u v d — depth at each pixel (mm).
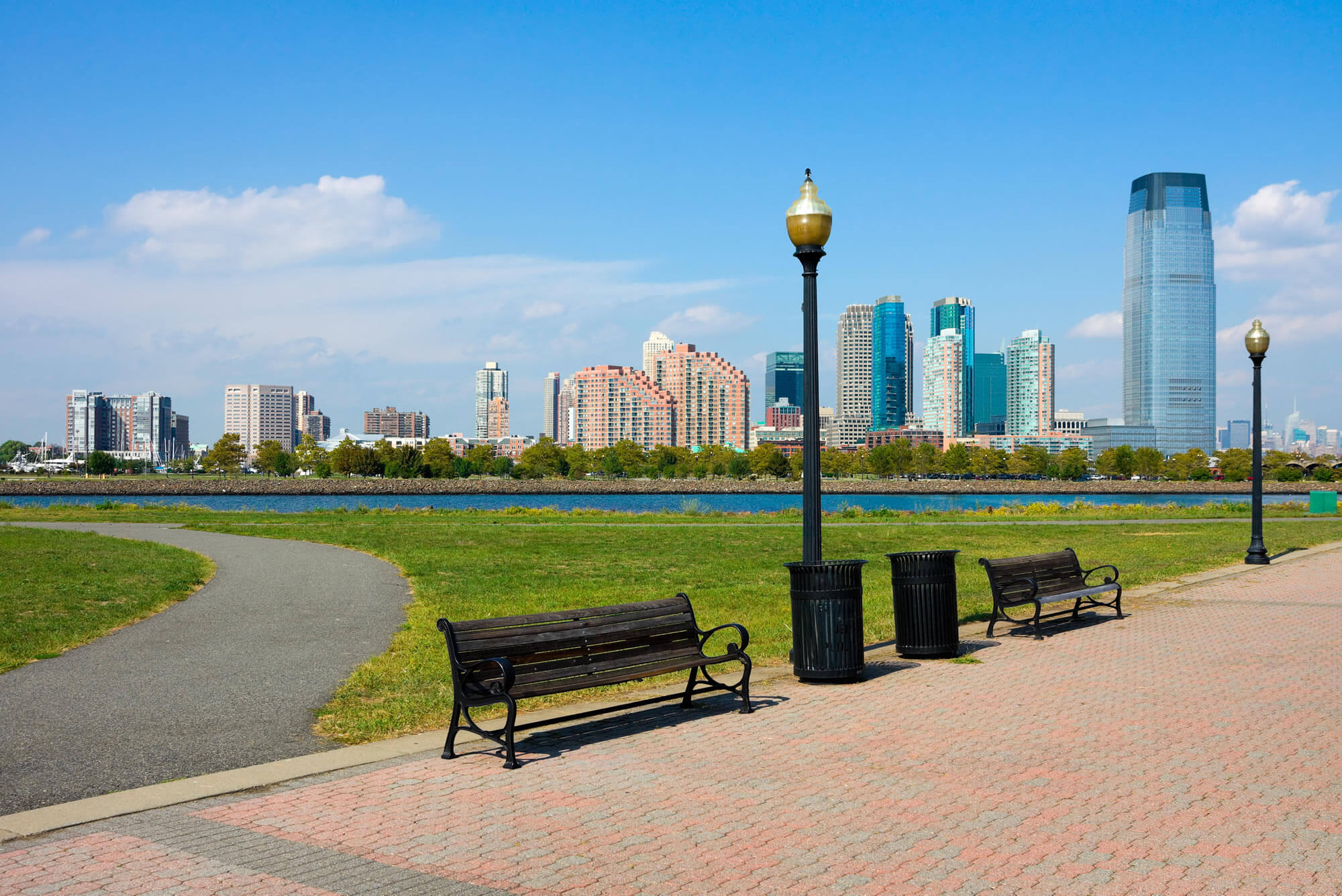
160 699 8641
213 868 4801
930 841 5184
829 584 9484
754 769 6566
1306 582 18219
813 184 9977
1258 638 12039
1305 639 11953
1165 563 21766
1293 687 9211
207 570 19422
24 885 4566
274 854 4992
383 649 11133
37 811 5629
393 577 18375
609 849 5082
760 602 14906
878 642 12031
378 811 5707
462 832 5340
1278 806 5746
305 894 4488
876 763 6703
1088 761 6723
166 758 6824
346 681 9438
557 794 6035
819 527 9758
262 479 143125
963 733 7531
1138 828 5371
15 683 9320
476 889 4562
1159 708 8359
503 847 5113
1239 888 4539
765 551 24078
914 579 10883
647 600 15133
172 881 4637
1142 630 12844
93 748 7070
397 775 6441
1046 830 5344
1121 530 33281
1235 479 164250
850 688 9281
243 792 6066
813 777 6379
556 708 8477
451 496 122125
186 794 5996
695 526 35281
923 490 141750
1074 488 150875
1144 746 7113
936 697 8844
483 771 6559
